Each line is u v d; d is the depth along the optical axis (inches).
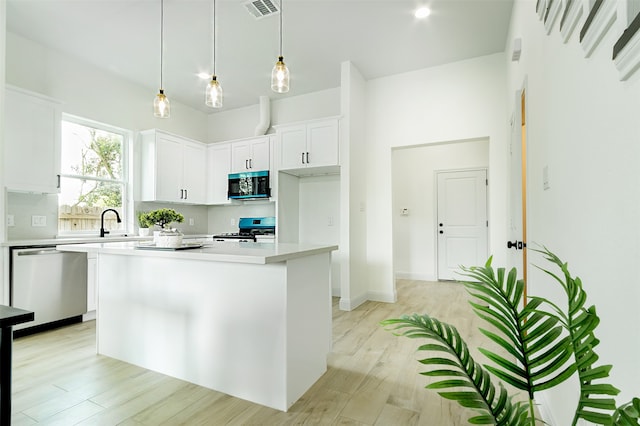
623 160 30.6
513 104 111.3
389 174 165.2
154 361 86.4
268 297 71.6
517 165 104.4
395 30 126.3
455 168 217.8
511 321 28.1
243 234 189.2
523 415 26.5
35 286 116.2
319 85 177.0
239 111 211.0
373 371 86.8
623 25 28.6
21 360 92.9
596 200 37.4
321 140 157.3
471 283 30.3
